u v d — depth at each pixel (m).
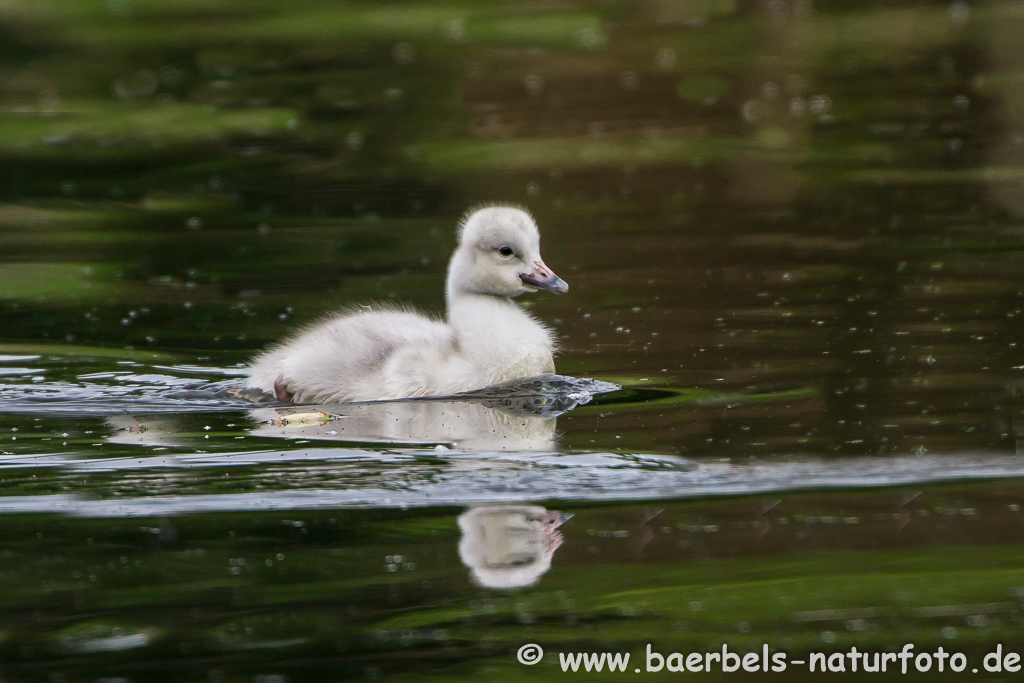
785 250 17.12
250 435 11.36
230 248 17.89
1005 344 13.23
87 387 12.80
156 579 8.38
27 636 7.63
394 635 7.73
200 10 37.00
